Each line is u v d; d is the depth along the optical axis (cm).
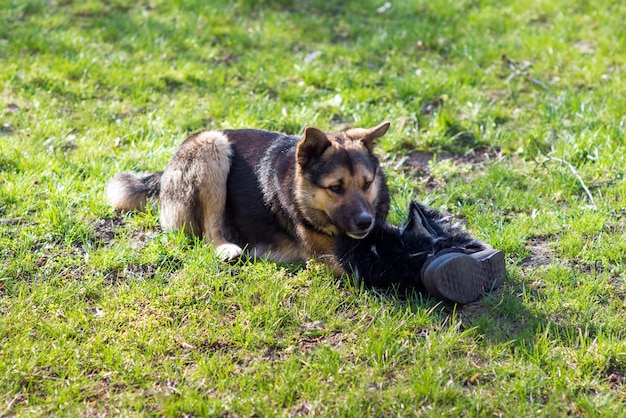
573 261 588
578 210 664
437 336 483
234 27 1177
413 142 833
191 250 598
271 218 607
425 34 1141
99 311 521
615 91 934
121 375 454
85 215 656
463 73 1012
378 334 486
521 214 666
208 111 902
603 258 580
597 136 807
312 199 564
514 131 855
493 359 464
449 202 707
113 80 966
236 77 1010
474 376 446
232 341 487
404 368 459
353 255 536
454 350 473
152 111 903
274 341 486
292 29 1187
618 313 512
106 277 566
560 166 761
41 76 951
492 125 856
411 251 519
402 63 1062
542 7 1234
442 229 548
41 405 429
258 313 511
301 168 567
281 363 465
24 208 655
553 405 420
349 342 486
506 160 805
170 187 635
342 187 552
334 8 1278
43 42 1051
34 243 604
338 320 506
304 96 945
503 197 704
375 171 579
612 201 687
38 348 474
